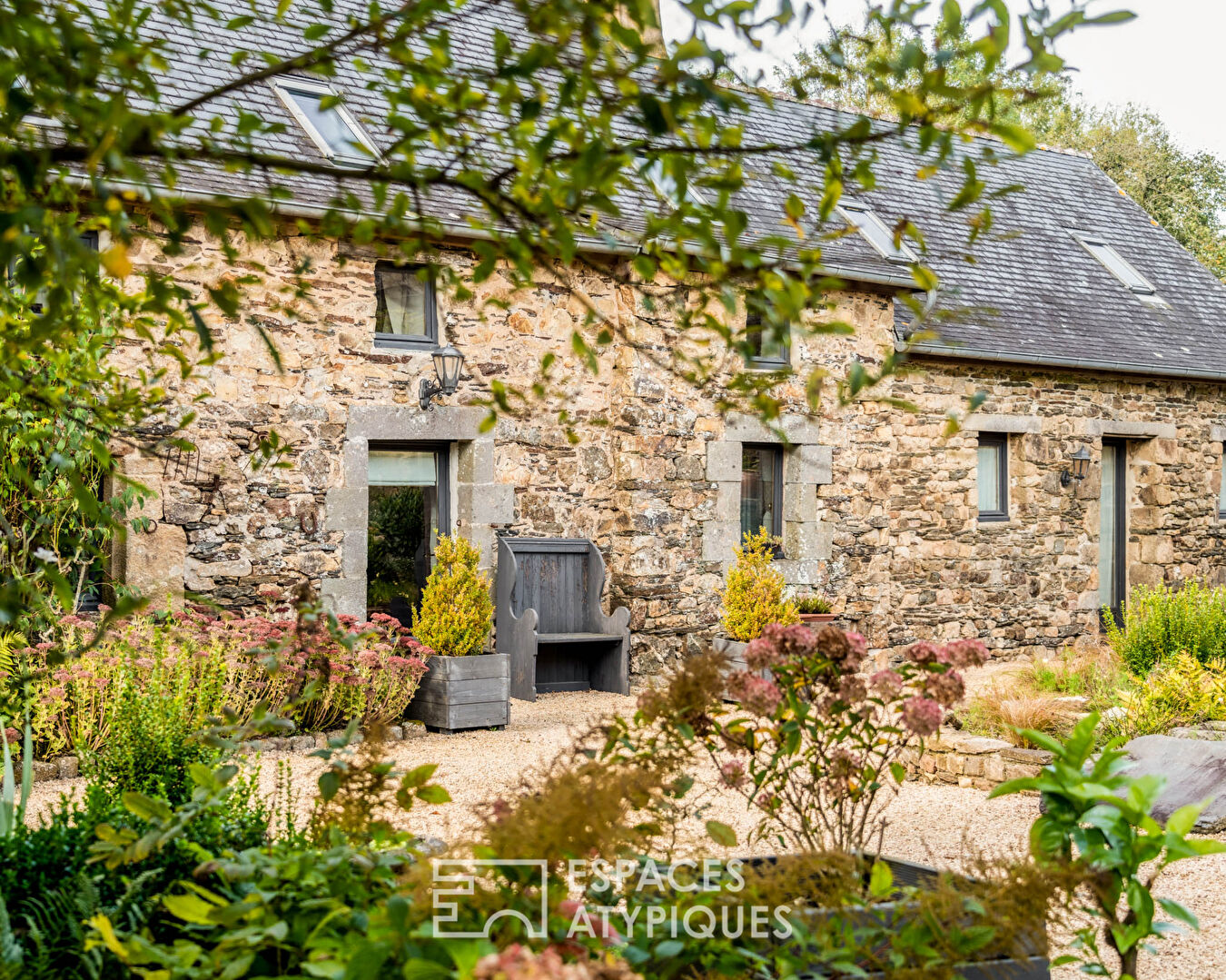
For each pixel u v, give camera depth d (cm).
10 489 586
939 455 1117
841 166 207
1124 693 673
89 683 601
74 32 181
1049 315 1197
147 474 738
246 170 223
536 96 216
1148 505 1270
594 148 194
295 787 567
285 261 789
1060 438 1197
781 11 194
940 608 1118
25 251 184
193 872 253
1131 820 268
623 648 917
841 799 322
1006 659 1155
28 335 246
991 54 184
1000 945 242
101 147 169
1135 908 267
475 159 231
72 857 271
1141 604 872
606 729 284
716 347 768
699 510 973
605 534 952
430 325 873
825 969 240
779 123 1048
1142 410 1255
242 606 777
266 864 233
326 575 813
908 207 1199
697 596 973
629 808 256
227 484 772
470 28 928
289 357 797
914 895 245
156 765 462
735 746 305
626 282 229
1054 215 1373
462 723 769
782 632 310
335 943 210
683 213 208
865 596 1069
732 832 258
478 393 880
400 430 843
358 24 214
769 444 1034
